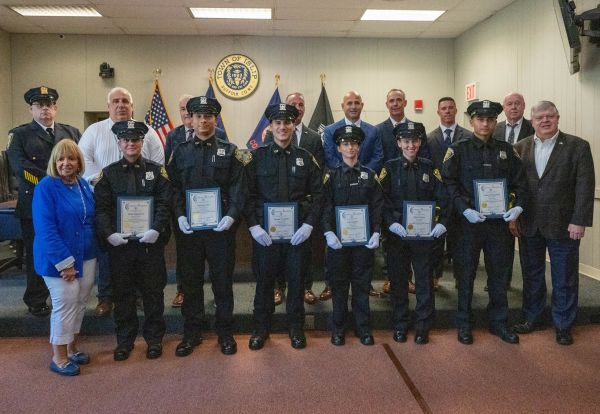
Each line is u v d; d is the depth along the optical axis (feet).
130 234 9.03
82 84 21.97
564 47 13.84
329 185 9.82
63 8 18.48
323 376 8.48
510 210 9.70
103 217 9.00
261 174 9.51
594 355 9.30
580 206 9.64
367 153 11.76
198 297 9.62
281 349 9.71
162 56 22.07
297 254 9.59
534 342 9.98
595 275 13.75
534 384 8.15
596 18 12.39
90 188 9.27
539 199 10.05
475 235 9.87
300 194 9.63
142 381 8.34
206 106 9.17
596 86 13.35
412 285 12.23
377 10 18.78
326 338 10.32
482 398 7.69
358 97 11.83
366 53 22.66
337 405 7.49
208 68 22.21
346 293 10.03
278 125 9.36
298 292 9.73
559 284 10.02
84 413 7.30
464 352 9.49
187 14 19.13
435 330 10.78
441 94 23.08
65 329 8.58
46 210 8.34
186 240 9.32
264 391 7.95
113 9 18.51
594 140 13.50
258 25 20.65
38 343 10.16
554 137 10.05
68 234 8.57
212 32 21.62
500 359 9.15
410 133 9.74
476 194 9.77
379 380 8.32
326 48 22.52
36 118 10.66
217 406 7.48
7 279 13.97
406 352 9.51
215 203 9.20
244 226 14.32
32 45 21.72
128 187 9.14
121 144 9.17
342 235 9.66
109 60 21.97
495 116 9.76
